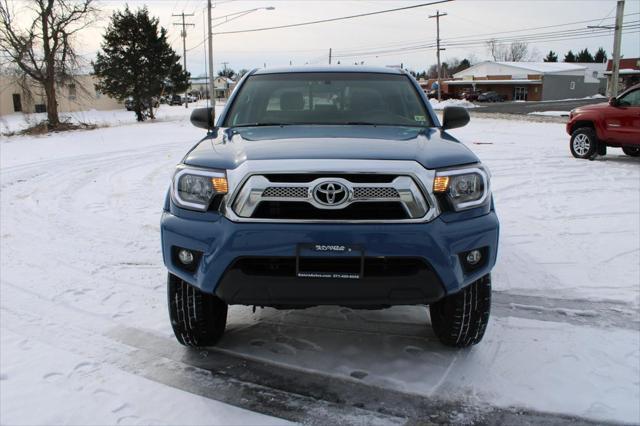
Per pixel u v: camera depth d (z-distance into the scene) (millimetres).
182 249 2953
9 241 6039
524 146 15344
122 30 37344
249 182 2732
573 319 3875
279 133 3451
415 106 4090
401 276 2721
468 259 2898
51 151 16641
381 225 2688
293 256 2682
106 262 5246
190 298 3160
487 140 17406
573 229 6336
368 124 3832
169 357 3348
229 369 3193
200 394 2930
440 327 3352
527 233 6172
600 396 2891
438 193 2779
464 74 92750
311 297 2750
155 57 38250
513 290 4434
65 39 27844
